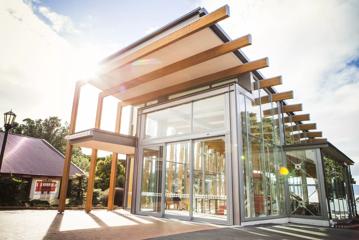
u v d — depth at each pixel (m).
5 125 7.43
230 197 6.67
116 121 11.80
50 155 18.89
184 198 7.98
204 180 7.67
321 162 8.63
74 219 7.03
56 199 14.88
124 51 8.70
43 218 6.95
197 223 6.93
